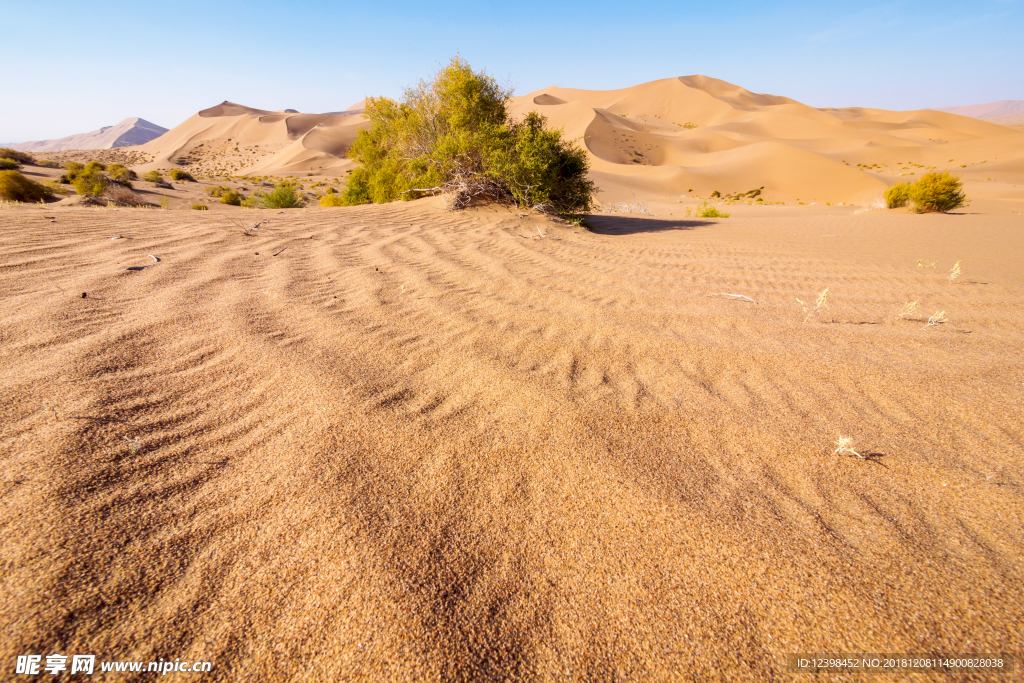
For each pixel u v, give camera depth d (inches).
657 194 1498.5
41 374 71.5
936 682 35.5
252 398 71.2
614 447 63.7
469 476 56.9
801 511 52.3
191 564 42.9
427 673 36.0
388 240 199.6
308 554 44.6
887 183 1604.3
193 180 1362.0
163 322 95.1
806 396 78.4
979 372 85.7
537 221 293.4
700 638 39.2
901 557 46.0
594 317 113.0
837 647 38.1
